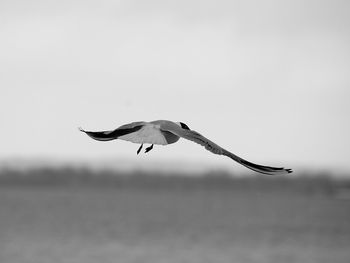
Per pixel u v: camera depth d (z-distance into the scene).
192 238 67.06
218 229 79.06
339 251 58.75
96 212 107.62
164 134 11.94
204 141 11.38
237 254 54.91
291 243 64.31
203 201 189.75
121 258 50.56
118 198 191.25
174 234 70.75
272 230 79.25
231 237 69.12
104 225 79.88
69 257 50.25
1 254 51.50
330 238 69.88
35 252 53.16
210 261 50.41
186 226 82.25
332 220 101.81
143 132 12.08
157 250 55.94
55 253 52.59
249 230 78.81
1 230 70.75
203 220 95.38
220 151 11.21
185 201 185.00
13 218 88.38
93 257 50.78
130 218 94.56
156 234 69.94
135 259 50.00
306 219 103.56
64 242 60.00
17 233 67.69
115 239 63.94
